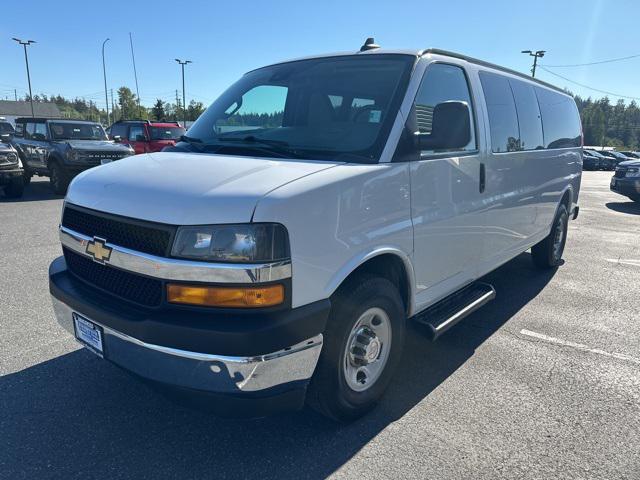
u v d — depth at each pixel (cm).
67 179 1295
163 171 283
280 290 240
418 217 328
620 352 422
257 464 274
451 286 388
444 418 320
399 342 329
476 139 396
